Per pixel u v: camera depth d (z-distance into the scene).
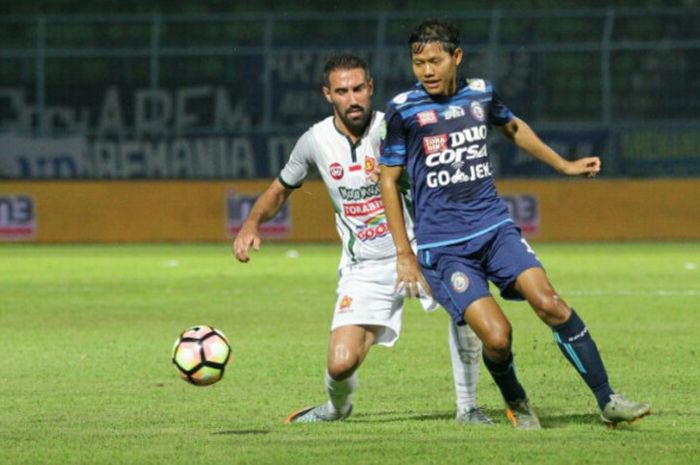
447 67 24.28
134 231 108.62
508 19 124.12
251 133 108.38
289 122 112.38
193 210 108.38
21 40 124.12
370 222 26.61
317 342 43.50
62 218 108.44
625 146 106.38
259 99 113.88
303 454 22.92
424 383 33.75
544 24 122.31
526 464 21.80
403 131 24.75
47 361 38.78
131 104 115.94
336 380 26.16
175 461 22.45
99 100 116.19
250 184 108.00
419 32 24.36
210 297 61.44
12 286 68.44
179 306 57.00
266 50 109.25
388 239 26.50
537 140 25.48
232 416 28.36
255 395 31.78
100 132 109.88
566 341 24.38
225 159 108.75
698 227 106.00
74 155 109.25
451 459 22.28
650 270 76.25
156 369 36.88
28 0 126.81
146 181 108.62
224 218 108.25
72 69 117.75
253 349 41.50
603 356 38.78
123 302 59.09
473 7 125.38
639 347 41.00
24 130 112.50
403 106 24.67
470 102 24.70
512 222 24.83
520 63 109.50
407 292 24.58
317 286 67.50
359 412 28.92
